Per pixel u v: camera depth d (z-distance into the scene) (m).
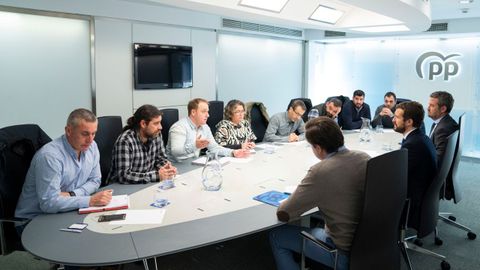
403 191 1.93
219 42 6.34
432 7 5.22
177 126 3.31
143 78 5.25
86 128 2.13
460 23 6.22
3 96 4.05
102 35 4.79
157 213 1.99
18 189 2.23
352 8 4.02
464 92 6.69
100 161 2.92
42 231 1.77
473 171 5.89
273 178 2.70
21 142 2.29
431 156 2.56
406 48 7.16
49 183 2.03
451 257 3.09
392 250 2.00
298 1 3.49
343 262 1.89
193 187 2.45
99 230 1.79
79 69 4.65
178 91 5.79
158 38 5.41
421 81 7.09
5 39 4.01
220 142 3.78
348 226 1.86
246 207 2.12
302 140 4.28
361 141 4.38
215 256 3.03
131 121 2.74
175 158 3.20
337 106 4.73
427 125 6.90
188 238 1.72
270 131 4.37
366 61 7.67
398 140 4.45
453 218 3.79
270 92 7.46
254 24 6.82
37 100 4.32
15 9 4.01
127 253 1.57
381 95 7.57
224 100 6.56
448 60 6.76
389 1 2.93
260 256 3.04
